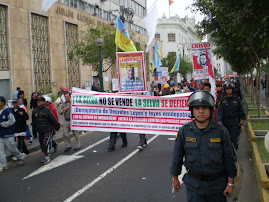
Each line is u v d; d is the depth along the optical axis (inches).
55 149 379.6
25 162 333.4
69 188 240.1
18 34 765.3
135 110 362.0
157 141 421.1
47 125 323.9
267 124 458.9
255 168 266.1
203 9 495.8
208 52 391.9
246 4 204.5
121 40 467.2
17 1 762.8
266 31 224.5
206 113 123.7
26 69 788.6
